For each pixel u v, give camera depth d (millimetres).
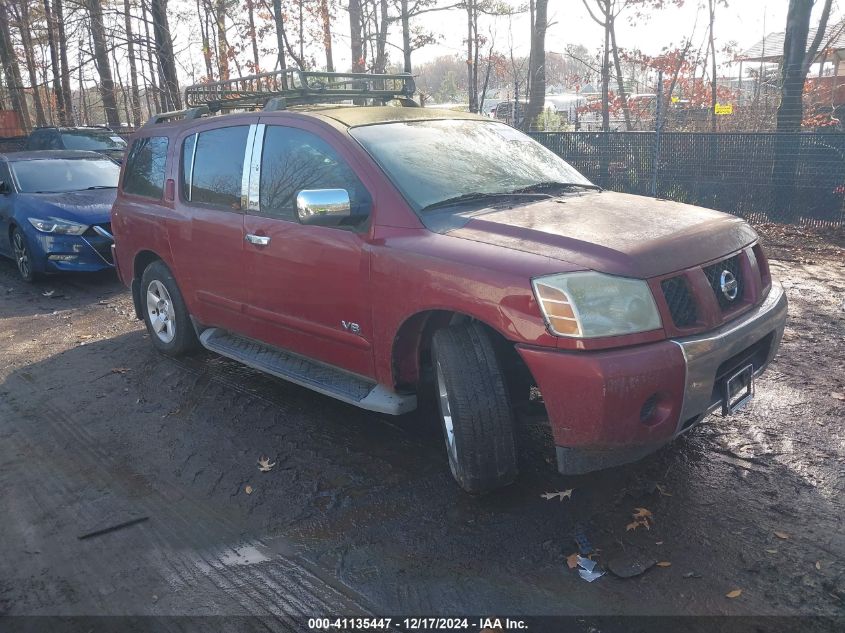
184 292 5395
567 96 32219
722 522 3309
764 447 3957
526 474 3814
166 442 4453
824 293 7027
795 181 10297
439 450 4160
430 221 3658
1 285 9102
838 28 18922
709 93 19516
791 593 2828
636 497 3539
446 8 17875
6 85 26297
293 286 4254
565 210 3709
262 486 3867
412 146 4145
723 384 3367
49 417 4918
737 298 3557
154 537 3451
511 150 4559
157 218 5457
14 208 8984
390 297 3643
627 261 3084
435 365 3539
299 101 4949
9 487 3982
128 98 27844
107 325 7113
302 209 3643
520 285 3092
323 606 2912
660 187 11414
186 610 2932
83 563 3271
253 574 3139
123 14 17375
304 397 5031
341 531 3416
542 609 2814
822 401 4504
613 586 2924
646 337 3037
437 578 3037
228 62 19344
